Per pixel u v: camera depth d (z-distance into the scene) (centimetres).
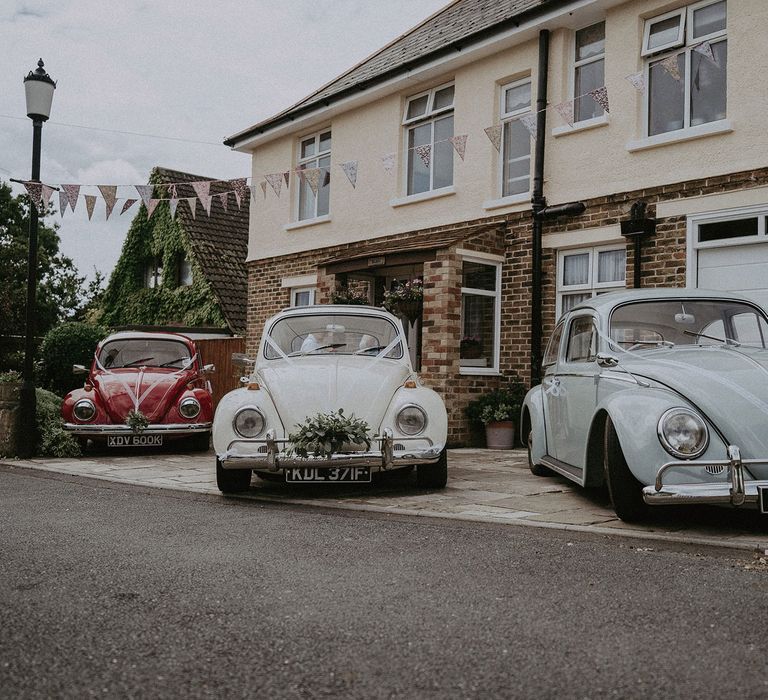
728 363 488
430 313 1068
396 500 593
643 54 976
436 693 229
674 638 274
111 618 302
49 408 999
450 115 1238
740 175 869
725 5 902
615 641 272
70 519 524
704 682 235
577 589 339
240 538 456
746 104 865
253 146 1611
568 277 1066
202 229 1920
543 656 258
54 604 321
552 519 505
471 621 296
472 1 1430
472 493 627
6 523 509
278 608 314
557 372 646
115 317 2097
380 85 1291
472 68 1189
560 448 628
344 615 305
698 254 913
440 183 1250
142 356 1093
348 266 1214
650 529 467
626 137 986
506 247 1123
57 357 1534
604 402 495
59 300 2694
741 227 873
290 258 1511
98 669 249
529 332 1085
